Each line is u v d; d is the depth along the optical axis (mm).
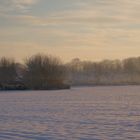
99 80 158250
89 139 20594
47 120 29906
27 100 56656
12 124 27547
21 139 20750
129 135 21703
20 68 115750
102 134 22234
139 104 45969
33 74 103562
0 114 35281
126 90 90688
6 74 113062
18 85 104438
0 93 82562
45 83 103438
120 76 166750
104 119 30000
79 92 81750
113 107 41812
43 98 61031
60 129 24578
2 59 114750
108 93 75625
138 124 26469
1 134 22719
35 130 24281
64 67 107188
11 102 52625
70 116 32812
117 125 26156
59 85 104250
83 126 25922
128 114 33594
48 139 20719
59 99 58156
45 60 104250
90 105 45438
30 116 33125
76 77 159500
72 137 21328
